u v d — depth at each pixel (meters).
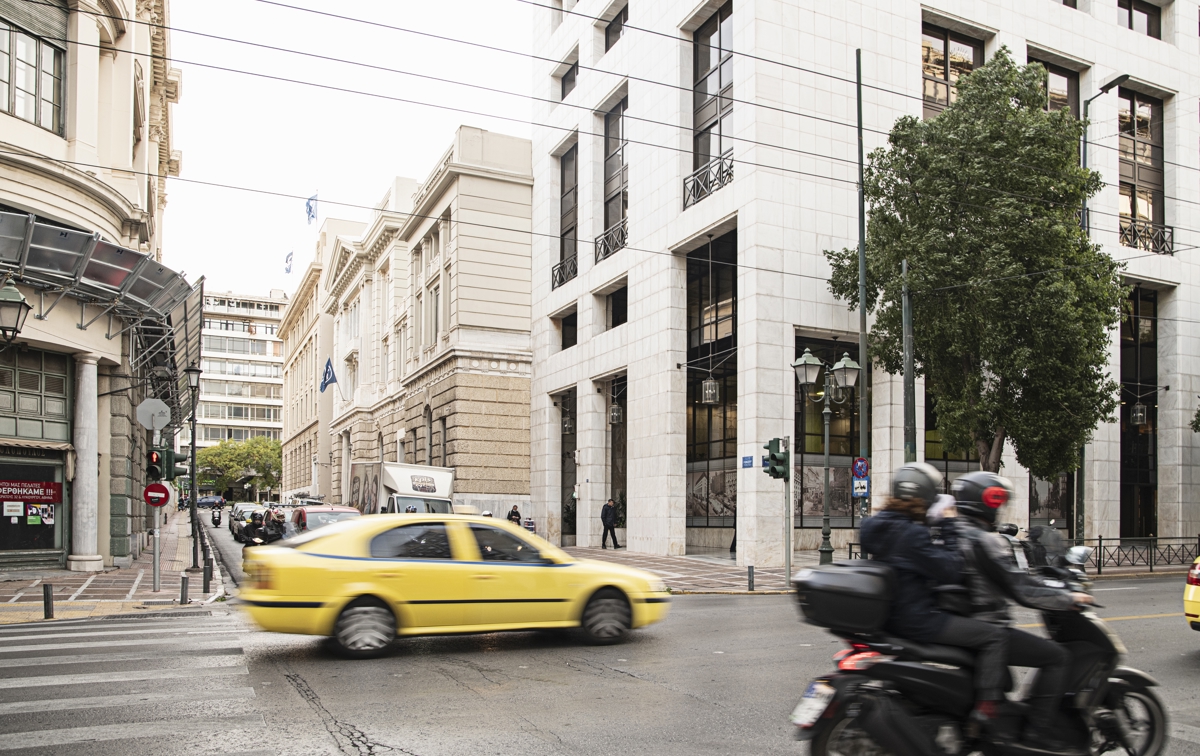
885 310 21.38
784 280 23.69
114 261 19.12
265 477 104.62
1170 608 13.59
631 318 29.08
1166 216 31.25
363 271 60.28
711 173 25.95
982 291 19.20
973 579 4.86
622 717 6.56
